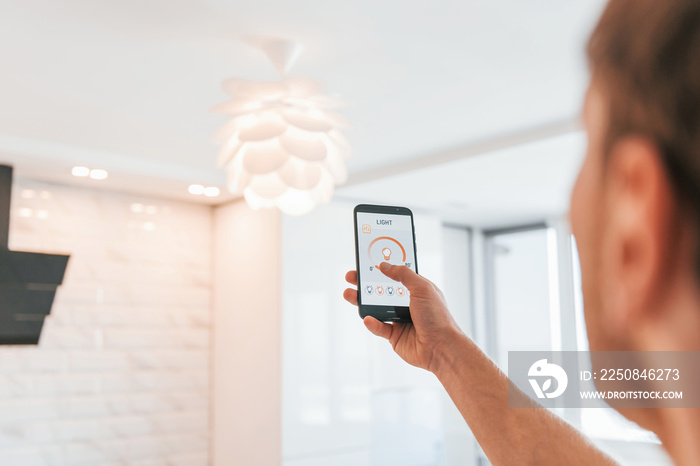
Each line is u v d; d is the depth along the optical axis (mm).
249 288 3811
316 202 2141
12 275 3133
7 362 3271
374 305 965
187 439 3869
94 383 3545
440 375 531
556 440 411
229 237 4000
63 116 2707
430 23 1950
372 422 3838
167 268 3912
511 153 3004
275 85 1779
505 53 2152
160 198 3928
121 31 1979
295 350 3600
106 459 3541
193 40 2039
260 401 3646
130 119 2752
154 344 3805
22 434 3279
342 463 3678
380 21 1934
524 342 4641
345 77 2340
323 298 3756
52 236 3473
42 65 2215
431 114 2715
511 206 4188
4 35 1993
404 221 1022
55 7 1835
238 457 3754
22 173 3326
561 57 2178
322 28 1972
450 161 3180
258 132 1831
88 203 3629
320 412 3641
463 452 4367
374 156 3307
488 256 4961
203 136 2988
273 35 2008
